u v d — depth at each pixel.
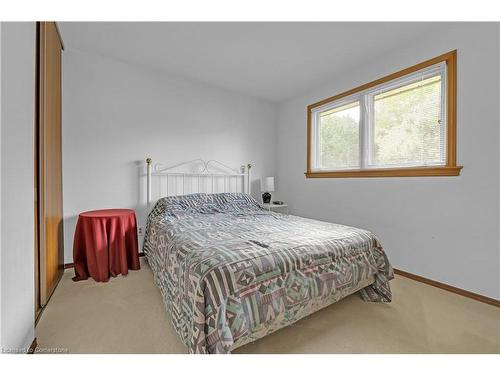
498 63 1.75
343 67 2.82
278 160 4.10
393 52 2.44
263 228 1.95
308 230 1.88
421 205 2.22
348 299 1.88
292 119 3.82
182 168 3.19
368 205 2.69
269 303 1.24
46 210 1.77
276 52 2.51
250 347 1.31
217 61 2.72
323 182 3.26
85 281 2.14
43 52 1.69
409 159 2.37
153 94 2.97
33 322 1.29
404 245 2.35
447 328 1.50
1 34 1.04
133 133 2.85
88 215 2.18
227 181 3.60
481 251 1.85
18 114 1.20
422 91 2.26
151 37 2.28
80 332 1.43
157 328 1.48
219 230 1.86
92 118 2.61
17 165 1.16
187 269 1.26
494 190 1.78
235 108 3.64
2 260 0.98
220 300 1.09
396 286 2.11
